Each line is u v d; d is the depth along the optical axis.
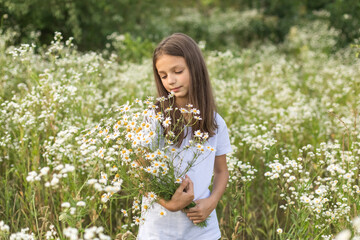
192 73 1.82
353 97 4.52
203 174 1.80
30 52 3.50
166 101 1.91
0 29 5.29
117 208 2.69
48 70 3.22
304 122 4.05
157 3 10.73
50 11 7.54
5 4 6.67
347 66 6.23
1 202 2.70
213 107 1.92
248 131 3.64
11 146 2.89
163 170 1.65
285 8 12.33
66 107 3.16
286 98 4.67
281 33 12.05
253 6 13.53
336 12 9.48
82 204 1.55
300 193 2.22
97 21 8.14
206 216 1.74
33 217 2.54
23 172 2.66
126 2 9.12
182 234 1.73
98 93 3.95
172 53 1.77
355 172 2.63
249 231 2.63
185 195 1.64
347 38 9.22
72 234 1.41
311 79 6.00
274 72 5.71
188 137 1.82
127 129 1.72
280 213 2.89
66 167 1.54
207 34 12.29
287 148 3.22
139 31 9.84
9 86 3.86
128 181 1.69
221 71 5.48
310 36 9.79
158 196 1.65
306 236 2.21
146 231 1.76
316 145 3.51
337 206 2.48
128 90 4.41
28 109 3.07
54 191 2.69
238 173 2.62
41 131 2.99
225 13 14.00
